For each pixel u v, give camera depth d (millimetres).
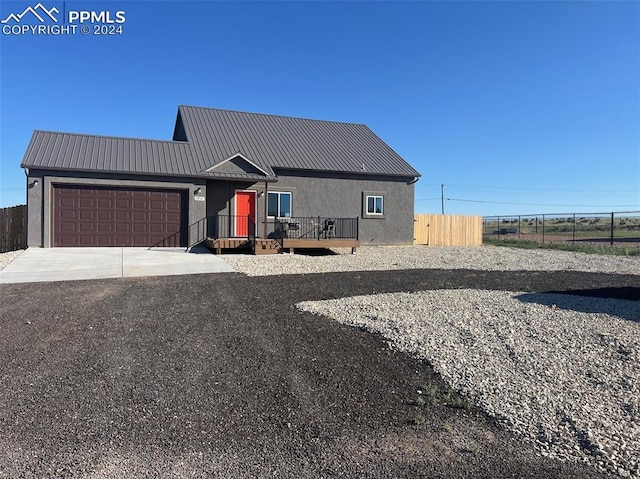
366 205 20016
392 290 8750
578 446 3100
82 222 14914
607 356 4738
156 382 4078
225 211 17188
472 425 3408
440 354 4828
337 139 22125
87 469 2760
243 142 19438
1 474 2688
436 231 23125
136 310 6703
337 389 4012
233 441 3133
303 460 2926
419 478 2750
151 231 15641
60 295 7758
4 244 16391
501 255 17078
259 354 4855
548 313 6570
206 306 7043
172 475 2727
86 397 3742
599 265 13758
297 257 14680
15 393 3787
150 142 17359
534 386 4023
